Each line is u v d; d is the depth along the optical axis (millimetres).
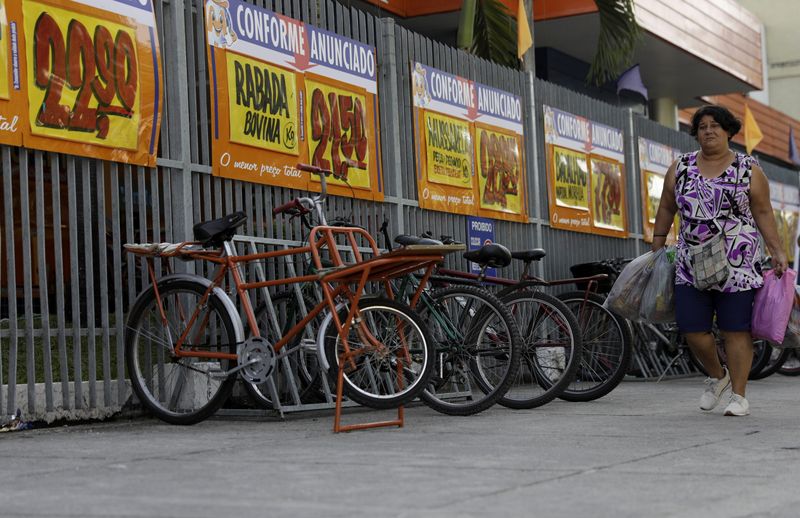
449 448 5039
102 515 3387
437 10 14250
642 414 6820
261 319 6941
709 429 5875
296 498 3654
